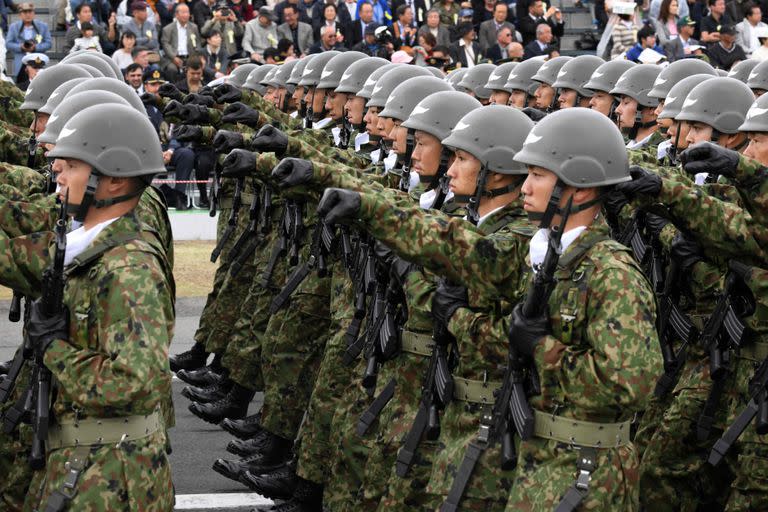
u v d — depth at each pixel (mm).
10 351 13711
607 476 5312
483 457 5934
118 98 6781
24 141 9508
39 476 5801
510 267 5750
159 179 20203
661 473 7801
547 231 5484
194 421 11453
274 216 11086
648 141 10547
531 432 5395
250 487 8844
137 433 5527
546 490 5336
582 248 5359
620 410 5254
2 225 6457
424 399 6438
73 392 5316
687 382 7715
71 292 5488
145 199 7324
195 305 15688
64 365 5344
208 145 10719
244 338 11039
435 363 6273
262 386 11055
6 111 11227
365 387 7098
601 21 27203
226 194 12672
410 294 6773
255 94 11367
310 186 6145
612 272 5227
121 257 5449
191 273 17078
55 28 24562
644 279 5297
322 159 7020
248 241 11766
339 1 23859
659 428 7824
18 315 7512
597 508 5277
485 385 6082
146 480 5508
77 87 7902
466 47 23172
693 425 7652
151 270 5457
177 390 12562
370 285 7793
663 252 7777
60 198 5723
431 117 7051
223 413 11102
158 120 19891
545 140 5500
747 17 24938
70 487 5441
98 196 5633
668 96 9484
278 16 23906
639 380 5109
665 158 9734
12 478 6926
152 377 5289
